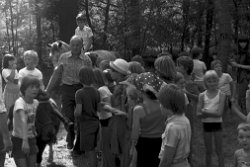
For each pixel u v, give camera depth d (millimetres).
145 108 4609
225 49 9578
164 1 17062
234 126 9070
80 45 7086
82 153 7062
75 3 18328
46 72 18125
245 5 15781
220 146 6008
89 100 5941
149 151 4633
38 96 5773
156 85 4641
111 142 5621
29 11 20609
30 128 5086
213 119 5938
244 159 4184
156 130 4613
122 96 5512
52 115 5906
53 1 18688
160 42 17203
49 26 21906
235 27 16062
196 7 16969
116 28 19531
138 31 17094
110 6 21484
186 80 6176
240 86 9820
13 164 6328
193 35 18219
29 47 21125
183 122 3838
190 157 6160
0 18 21609
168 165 3809
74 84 7129
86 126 5992
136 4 17156
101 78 6227
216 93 5953
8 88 7273
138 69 5578
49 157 6773
